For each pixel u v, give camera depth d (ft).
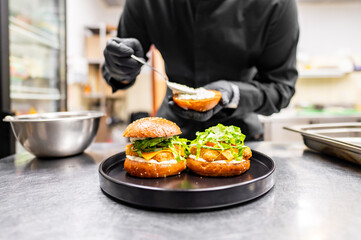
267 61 2.23
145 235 0.91
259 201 1.16
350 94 7.09
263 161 1.64
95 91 7.29
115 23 9.39
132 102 8.45
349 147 1.50
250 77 2.43
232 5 1.99
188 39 2.17
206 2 1.98
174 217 1.03
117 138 6.73
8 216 1.05
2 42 2.50
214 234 0.91
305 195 1.22
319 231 0.92
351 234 0.91
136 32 2.37
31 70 3.83
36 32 3.58
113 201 1.18
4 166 1.74
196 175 1.45
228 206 1.10
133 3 2.25
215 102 1.60
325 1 8.07
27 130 1.76
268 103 2.03
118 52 1.73
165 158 1.42
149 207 1.10
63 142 1.84
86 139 1.97
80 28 6.65
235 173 1.42
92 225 0.98
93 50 6.94
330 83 7.14
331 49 8.30
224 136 1.45
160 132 1.43
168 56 2.32
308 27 8.28
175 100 1.61
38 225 0.98
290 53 2.17
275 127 5.71
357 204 1.12
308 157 1.90
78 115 2.27
